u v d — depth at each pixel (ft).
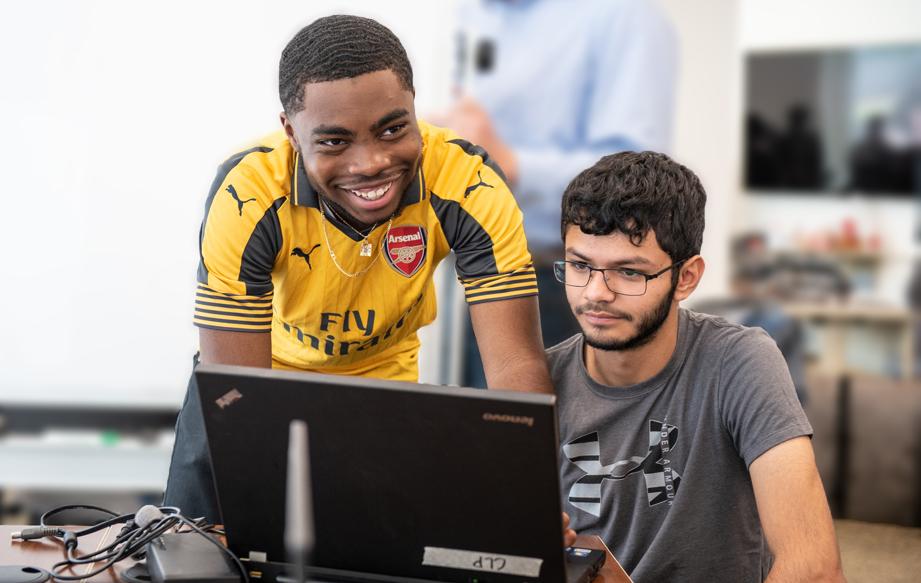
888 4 15.35
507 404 3.35
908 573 5.65
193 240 9.48
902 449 6.53
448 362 10.25
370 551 3.72
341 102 4.25
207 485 5.90
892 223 15.53
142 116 9.36
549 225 10.39
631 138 10.36
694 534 4.91
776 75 15.71
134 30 9.29
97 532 4.39
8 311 9.39
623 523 5.06
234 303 5.03
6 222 9.34
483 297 5.18
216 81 9.41
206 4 9.34
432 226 5.22
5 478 9.32
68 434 9.39
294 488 2.89
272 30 9.44
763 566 5.15
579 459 5.14
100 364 9.48
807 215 15.84
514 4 10.45
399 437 3.51
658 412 5.00
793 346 9.14
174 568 3.71
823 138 15.60
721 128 11.60
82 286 9.43
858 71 15.49
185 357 9.56
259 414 3.59
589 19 10.41
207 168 9.46
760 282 15.24
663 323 4.85
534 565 3.59
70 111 9.29
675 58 10.75
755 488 4.62
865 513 6.54
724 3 11.40
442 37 10.30
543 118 10.50
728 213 11.84
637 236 4.62
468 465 3.49
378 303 5.43
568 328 10.29
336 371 5.93
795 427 4.59
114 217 9.39
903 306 15.07
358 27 4.31
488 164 5.26
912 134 15.35
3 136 9.26
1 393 9.39
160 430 9.53
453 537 3.63
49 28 9.21
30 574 3.84
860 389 6.72
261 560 3.84
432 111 10.36
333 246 5.15
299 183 4.95
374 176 4.43
